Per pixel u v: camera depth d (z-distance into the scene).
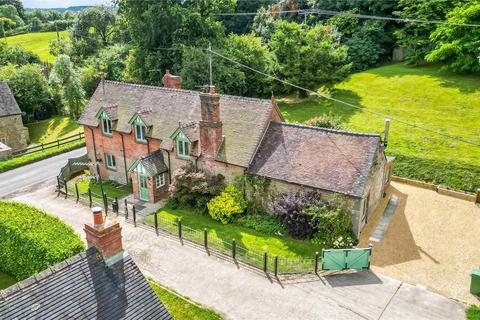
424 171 33.25
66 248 19.66
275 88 52.66
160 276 22.50
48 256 19.62
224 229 27.23
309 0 67.19
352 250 22.11
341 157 26.23
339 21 61.50
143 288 15.41
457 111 41.09
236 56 52.34
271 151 28.64
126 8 58.66
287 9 71.06
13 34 128.75
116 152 36.41
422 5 51.72
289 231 25.91
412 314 19.19
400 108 43.97
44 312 13.20
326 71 49.47
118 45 70.44
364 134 26.61
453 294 20.55
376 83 51.78
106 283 14.84
